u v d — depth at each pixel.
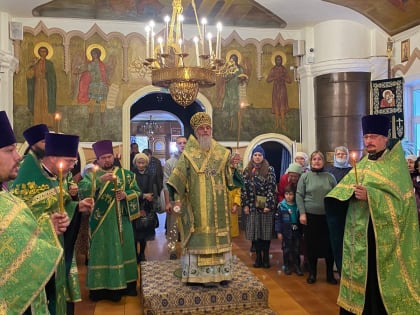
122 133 8.09
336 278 5.05
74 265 3.07
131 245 4.57
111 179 4.18
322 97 8.05
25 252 1.50
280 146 9.80
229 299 3.79
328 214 3.50
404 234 3.09
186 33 8.21
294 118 8.68
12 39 7.43
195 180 3.82
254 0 7.51
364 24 7.89
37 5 7.29
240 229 8.30
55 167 2.61
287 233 5.26
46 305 1.70
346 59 7.82
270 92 8.60
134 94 8.12
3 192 1.62
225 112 8.45
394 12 7.12
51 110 7.84
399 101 7.27
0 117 1.57
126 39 8.08
